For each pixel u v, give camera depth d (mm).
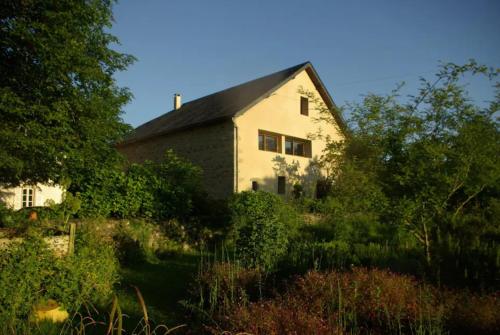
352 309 3963
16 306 4164
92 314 4785
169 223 9594
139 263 8062
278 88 15727
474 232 7102
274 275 5609
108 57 8328
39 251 4844
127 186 8859
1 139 6422
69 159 7891
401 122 5512
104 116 8094
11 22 6758
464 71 5125
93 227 7273
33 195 14664
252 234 6406
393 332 3686
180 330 4270
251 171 14906
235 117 14156
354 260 6332
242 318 3584
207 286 5270
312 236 9977
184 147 16703
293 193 16609
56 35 6973
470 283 4973
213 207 10797
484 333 3541
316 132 17641
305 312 3672
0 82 7152
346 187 7508
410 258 6434
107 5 8289
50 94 7293
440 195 5199
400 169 5387
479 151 5066
